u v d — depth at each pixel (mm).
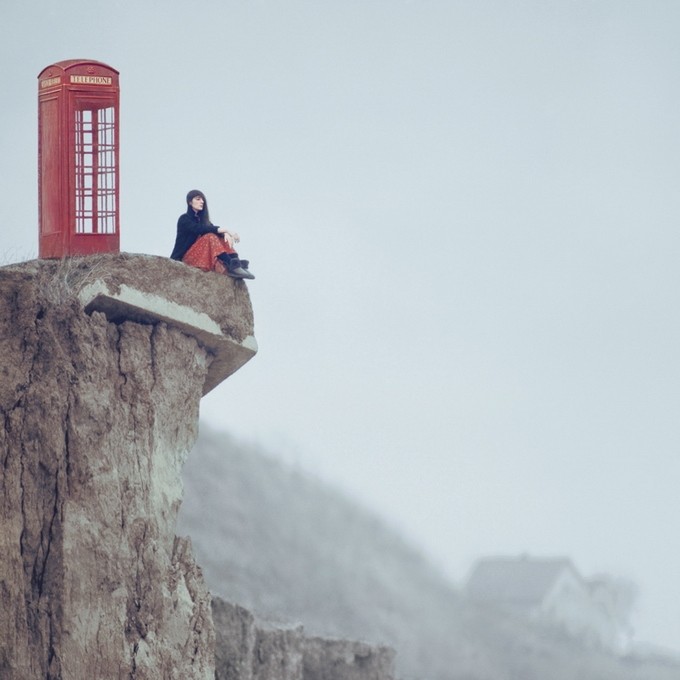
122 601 28891
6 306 29469
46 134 32406
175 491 30719
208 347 32250
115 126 32500
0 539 28406
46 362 29328
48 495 28781
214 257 32312
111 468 29422
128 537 29328
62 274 30328
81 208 32062
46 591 28344
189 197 32812
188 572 30406
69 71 32312
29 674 27922
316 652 44844
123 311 30750
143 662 28812
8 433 28906
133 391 30328
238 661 37844
